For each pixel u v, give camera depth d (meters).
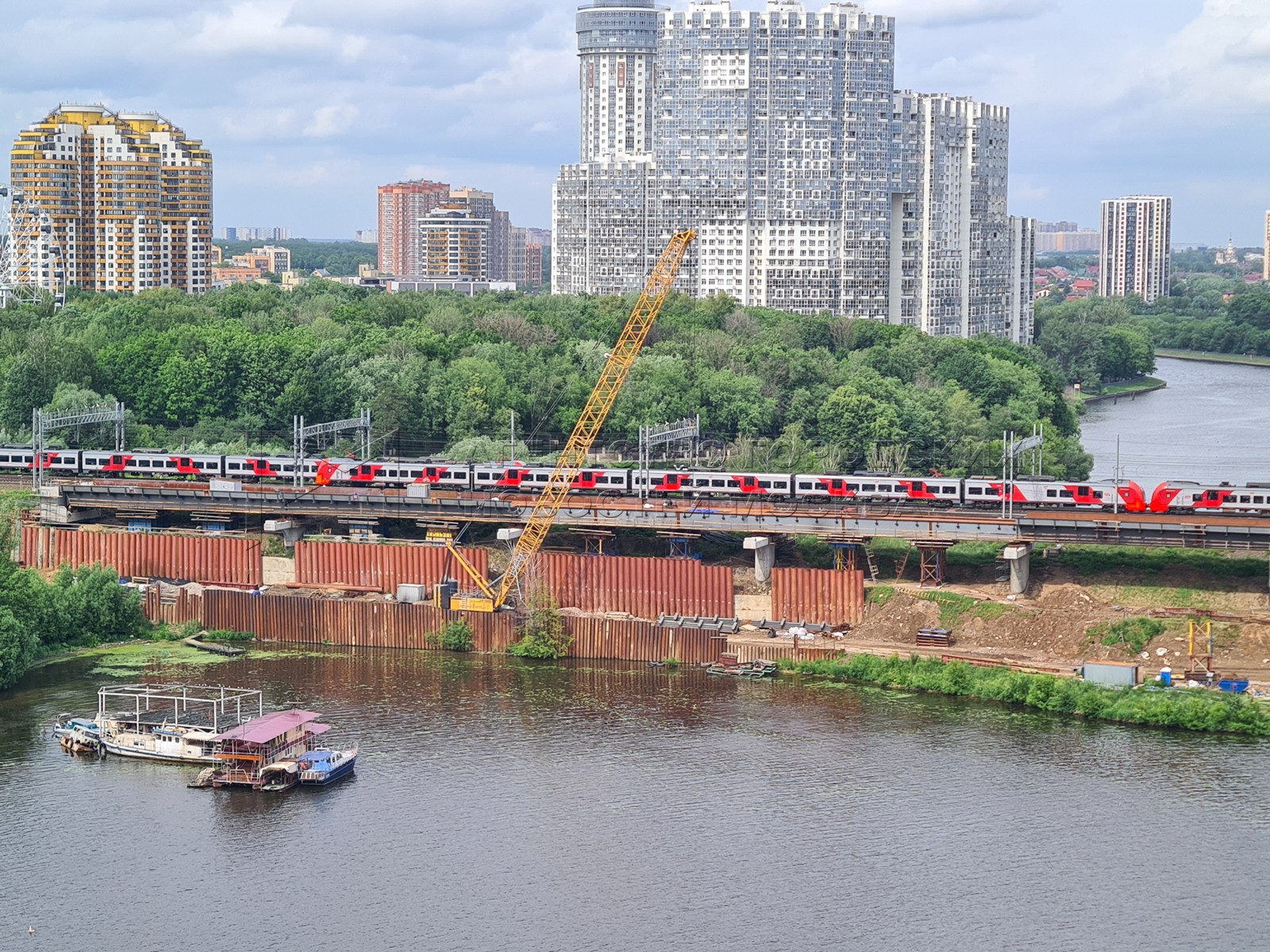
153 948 183.38
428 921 188.88
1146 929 186.00
